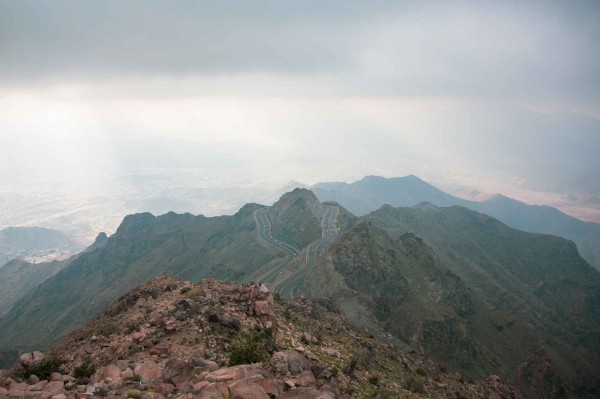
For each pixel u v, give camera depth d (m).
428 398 39.53
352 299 119.88
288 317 45.91
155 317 33.09
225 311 35.06
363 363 40.25
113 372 23.97
